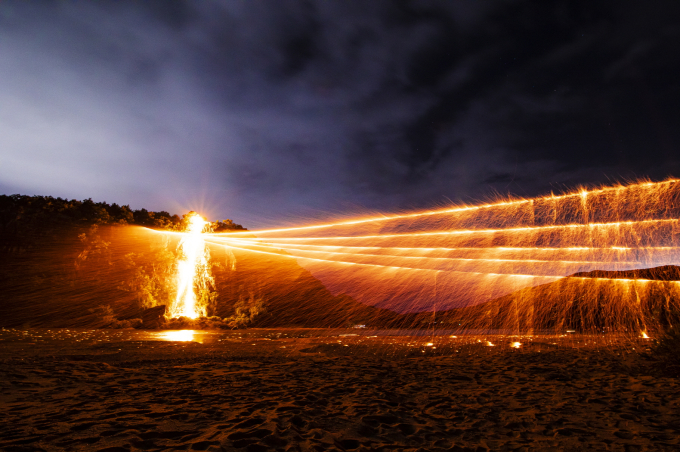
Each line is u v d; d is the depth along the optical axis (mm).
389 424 3486
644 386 5273
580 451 2877
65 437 2740
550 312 19922
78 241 29500
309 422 3367
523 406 4230
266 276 28906
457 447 2920
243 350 9789
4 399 3951
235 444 2680
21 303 22109
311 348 10453
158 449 2596
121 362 7312
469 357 8961
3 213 31859
